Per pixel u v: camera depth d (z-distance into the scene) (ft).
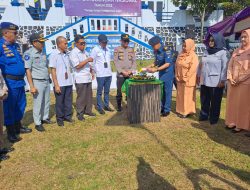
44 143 15.40
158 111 18.74
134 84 18.04
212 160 13.10
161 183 11.20
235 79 16.01
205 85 17.72
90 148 14.62
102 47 20.43
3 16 52.75
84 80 19.10
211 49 17.22
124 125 18.29
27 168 12.63
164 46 19.39
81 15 45.85
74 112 21.63
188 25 60.39
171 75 19.60
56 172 12.22
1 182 11.50
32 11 60.18
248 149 14.30
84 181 11.44
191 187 10.89
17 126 16.49
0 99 12.99
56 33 39.55
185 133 16.63
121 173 12.03
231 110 16.83
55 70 17.46
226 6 59.57
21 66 15.49
